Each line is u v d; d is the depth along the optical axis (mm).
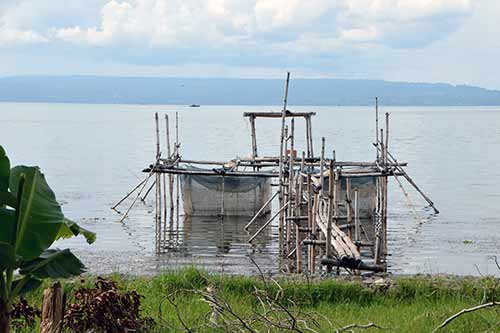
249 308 36000
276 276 45000
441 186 125750
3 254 25344
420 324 33469
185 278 41594
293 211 73312
